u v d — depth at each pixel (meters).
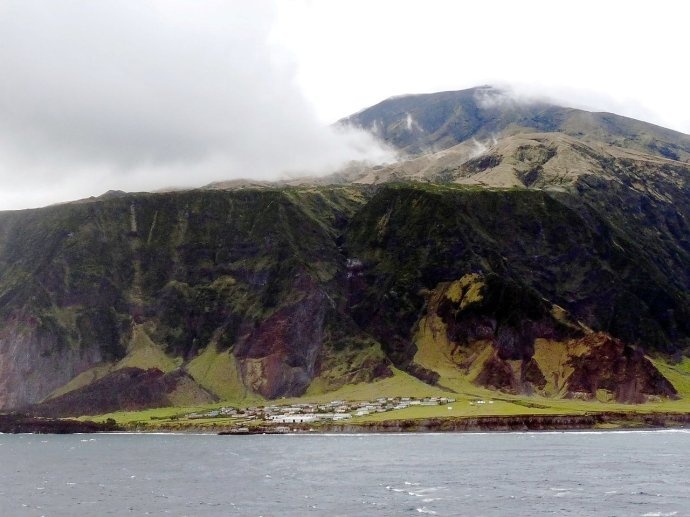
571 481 182.62
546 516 138.50
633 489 169.25
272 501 160.75
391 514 142.50
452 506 150.00
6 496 176.00
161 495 174.00
